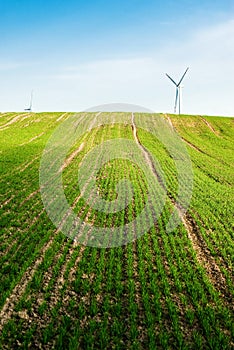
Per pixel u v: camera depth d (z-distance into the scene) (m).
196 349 8.29
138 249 14.34
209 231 17.64
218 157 44.31
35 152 40.50
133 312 9.58
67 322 9.15
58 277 12.05
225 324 9.35
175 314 9.70
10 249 14.18
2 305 9.93
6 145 45.28
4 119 71.50
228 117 77.56
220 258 14.25
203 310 10.02
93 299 10.38
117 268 12.57
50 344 8.41
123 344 8.50
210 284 11.50
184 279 11.91
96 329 9.02
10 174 29.05
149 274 12.13
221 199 24.34
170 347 8.34
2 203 21.00
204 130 65.19
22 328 9.05
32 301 10.37
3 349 8.20
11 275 11.64
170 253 14.36
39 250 14.05
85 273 12.41
